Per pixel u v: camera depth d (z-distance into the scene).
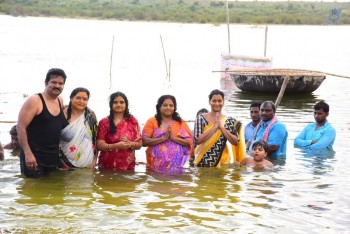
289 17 58.69
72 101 6.04
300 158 6.96
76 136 6.08
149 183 5.78
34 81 14.44
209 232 4.51
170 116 6.40
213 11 64.25
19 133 5.74
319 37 42.19
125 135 6.17
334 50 29.69
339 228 4.61
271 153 7.07
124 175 6.04
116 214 4.86
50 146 5.91
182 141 6.38
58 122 5.90
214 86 14.88
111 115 6.18
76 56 22.69
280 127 7.09
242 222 4.72
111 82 14.90
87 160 6.18
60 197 5.26
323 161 6.82
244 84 13.75
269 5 65.00
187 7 67.94
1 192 5.36
